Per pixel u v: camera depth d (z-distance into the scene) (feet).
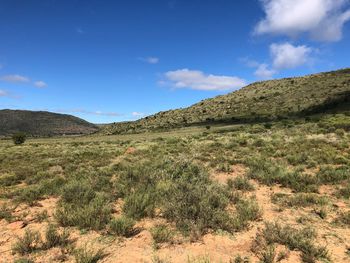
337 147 63.26
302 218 23.88
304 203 27.50
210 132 199.52
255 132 132.57
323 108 273.33
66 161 61.82
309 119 175.83
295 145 67.82
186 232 21.04
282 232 20.01
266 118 306.35
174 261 17.30
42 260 17.53
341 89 339.57
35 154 83.97
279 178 36.94
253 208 24.73
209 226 22.22
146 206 25.82
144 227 22.56
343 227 22.34
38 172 47.24
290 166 46.80
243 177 38.24
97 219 22.56
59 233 21.36
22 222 24.38
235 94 506.89
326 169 41.60
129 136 290.76
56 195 33.30
